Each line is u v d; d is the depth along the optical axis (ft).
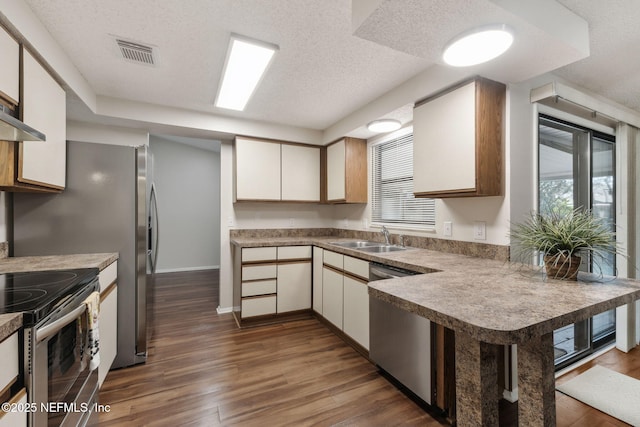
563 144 7.47
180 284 15.60
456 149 6.22
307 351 7.97
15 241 6.24
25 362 2.97
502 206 6.17
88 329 4.22
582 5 4.56
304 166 11.93
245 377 6.66
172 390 6.15
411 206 9.21
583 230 4.40
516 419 5.33
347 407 5.65
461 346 3.37
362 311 7.66
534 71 5.55
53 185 5.84
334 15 5.11
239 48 5.95
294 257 10.48
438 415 5.44
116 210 7.02
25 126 3.52
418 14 3.95
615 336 8.63
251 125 10.84
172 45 6.01
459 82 6.22
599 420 5.44
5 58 4.35
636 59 6.19
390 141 10.16
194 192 19.66
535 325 2.66
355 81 7.64
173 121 9.52
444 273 4.88
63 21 5.21
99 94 8.46
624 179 8.20
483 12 3.91
